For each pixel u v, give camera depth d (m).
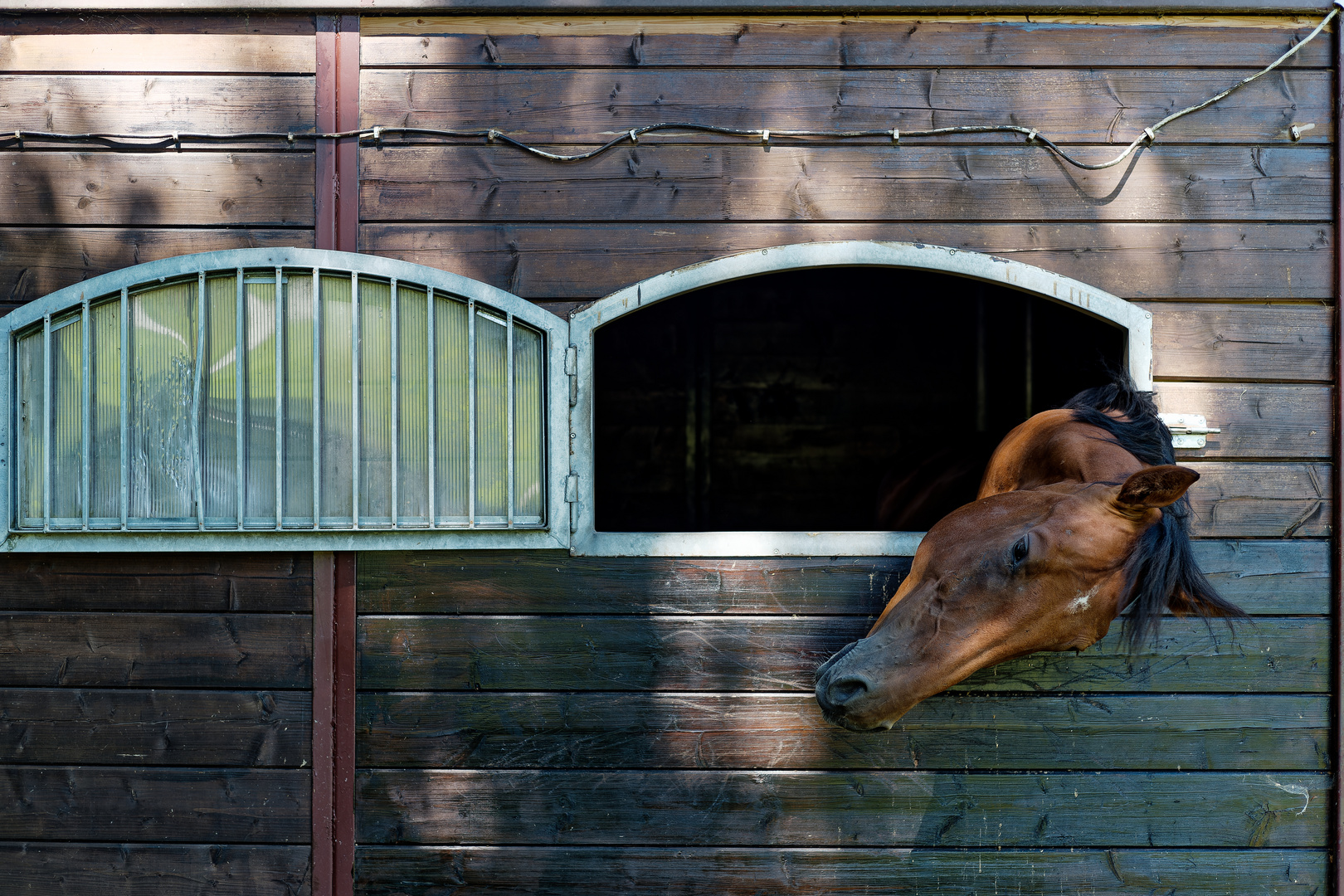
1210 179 2.05
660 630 2.01
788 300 4.28
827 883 2.00
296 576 2.01
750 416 4.33
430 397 2.00
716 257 2.04
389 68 2.05
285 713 2.01
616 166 2.04
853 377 4.30
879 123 2.05
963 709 2.00
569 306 2.04
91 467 1.99
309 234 2.04
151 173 2.04
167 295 2.00
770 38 2.05
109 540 1.98
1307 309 2.05
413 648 2.01
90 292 1.98
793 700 2.00
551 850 2.00
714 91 2.05
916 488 2.77
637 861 2.00
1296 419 2.05
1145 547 1.45
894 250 2.03
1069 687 2.00
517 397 2.02
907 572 1.99
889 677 1.48
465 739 2.01
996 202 2.05
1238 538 2.03
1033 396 3.65
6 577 2.02
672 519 4.30
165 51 2.04
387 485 2.01
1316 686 2.02
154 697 2.01
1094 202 2.05
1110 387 1.85
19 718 2.01
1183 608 1.59
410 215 2.04
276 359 1.98
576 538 2.00
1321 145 2.06
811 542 2.00
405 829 2.00
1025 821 2.00
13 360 1.99
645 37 2.05
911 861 2.00
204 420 1.99
